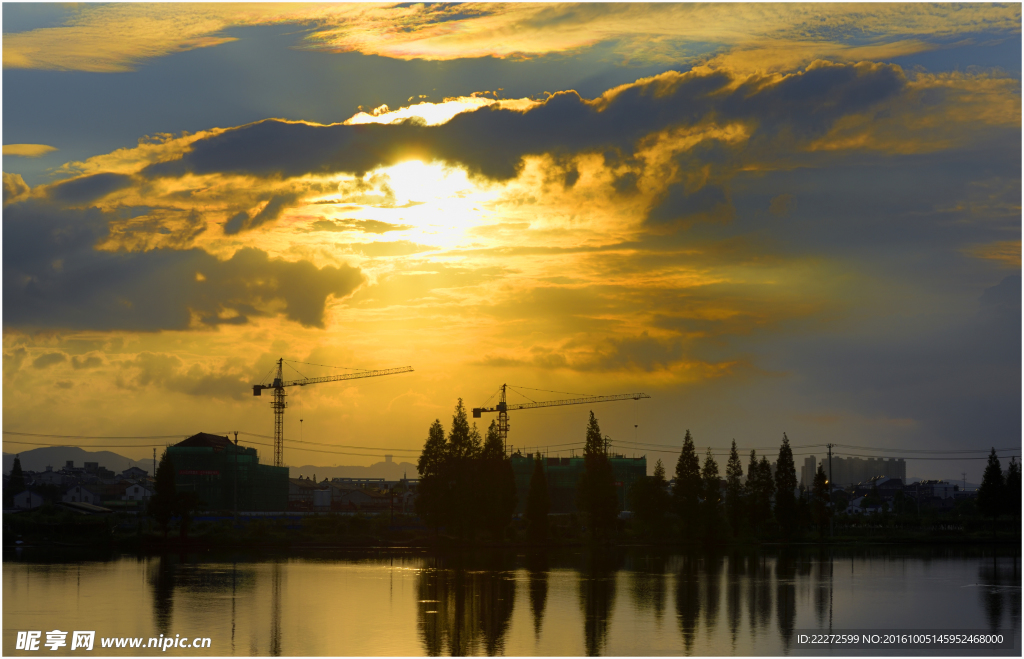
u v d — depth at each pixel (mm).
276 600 64875
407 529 155000
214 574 85000
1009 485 171500
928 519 187375
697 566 101125
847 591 73500
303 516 180625
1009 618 58906
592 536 155250
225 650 46844
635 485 166625
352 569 92000
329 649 46781
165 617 56594
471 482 139875
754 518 171375
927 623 56562
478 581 79812
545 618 56875
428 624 54188
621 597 68062
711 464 161500
